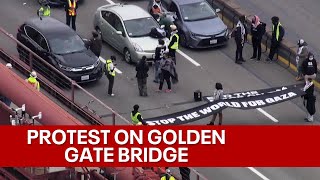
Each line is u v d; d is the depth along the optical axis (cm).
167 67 18300
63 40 18562
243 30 19488
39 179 14375
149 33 19438
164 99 18312
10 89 15175
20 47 17512
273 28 19625
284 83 19212
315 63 18612
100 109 17562
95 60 18438
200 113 17100
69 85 17962
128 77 18938
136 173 14150
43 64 17238
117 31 19450
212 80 19150
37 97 15000
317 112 18350
